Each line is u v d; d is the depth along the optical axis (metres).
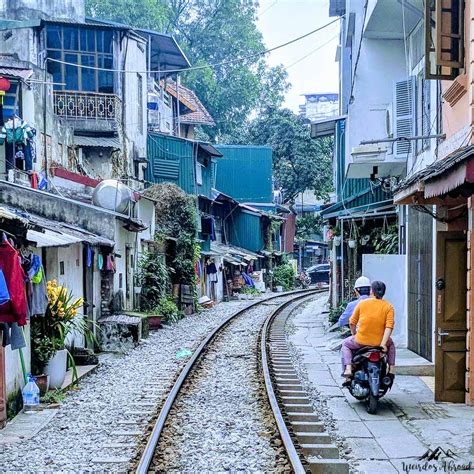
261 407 9.91
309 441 7.93
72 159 24.34
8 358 9.35
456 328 9.64
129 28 26.08
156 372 13.31
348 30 18.97
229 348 17.19
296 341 18.88
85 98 25.55
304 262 63.91
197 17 52.97
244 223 46.84
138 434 8.37
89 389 11.59
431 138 12.07
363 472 6.75
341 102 24.34
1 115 14.73
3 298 8.06
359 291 10.73
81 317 14.41
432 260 12.34
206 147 36.38
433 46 10.16
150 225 24.72
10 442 8.06
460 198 9.96
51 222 16.05
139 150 30.48
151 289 22.44
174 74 40.75
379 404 9.81
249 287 43.56
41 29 25.64
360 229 21.77
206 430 8.51
